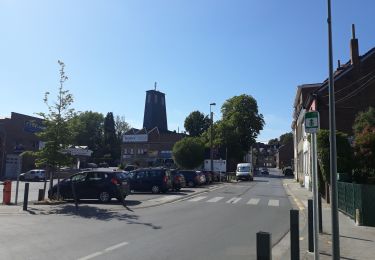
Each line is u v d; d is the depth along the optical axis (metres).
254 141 81.62
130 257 8.77
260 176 85.81
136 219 14.98
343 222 14.40
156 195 26.83
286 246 10.50
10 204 19.88
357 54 31.38
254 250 9.63
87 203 21.14
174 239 10.98
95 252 9.21
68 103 21.75
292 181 55.34
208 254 9.17
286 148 141.00
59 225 13.36
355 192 14.61
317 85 47.19
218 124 80.94
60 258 8.58
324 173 20.14
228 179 56.12
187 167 60.31
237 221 14.72
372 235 11.74
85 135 107.50
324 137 20.11
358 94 30.94
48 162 21.42
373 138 19.44
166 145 92.00
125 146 94.62
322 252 9.57
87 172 22.14
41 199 21.34
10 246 9.80
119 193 21.53
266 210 18.47
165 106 104.44
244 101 81.19
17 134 60.53
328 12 8.23
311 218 9.72
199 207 19.45
